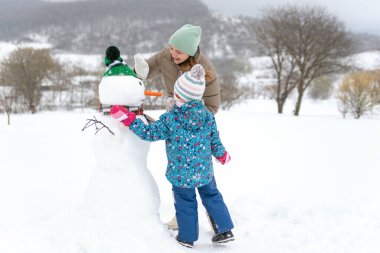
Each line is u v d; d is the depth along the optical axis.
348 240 3.24
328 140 9.64
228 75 49.88
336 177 5.61
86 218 2.83
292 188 4.90
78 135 9.16
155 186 2.99
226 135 9.80
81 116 13.94
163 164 6.04
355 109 25.75
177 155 2.77
